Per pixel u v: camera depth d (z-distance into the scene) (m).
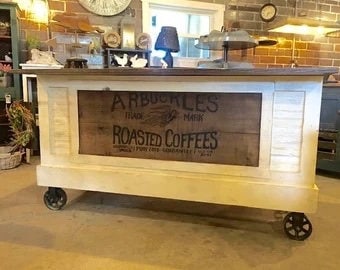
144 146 1.81
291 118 1.57
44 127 1.94
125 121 1.82
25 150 3.20
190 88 1.68
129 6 3.83
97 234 1.66
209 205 2.11
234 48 2.15
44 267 1.35
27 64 3.24
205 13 4.21
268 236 1.67
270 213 1.97
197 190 1.74
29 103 3.29
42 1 3.55
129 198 2.23
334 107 2.87
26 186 2.45
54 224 1.78
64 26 3.20
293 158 1.59
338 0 4.54
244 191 1.67
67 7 3.64
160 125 1.77
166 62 1.96
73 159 1.92
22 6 3.50
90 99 1.86
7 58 3.38
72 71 1.73
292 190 1.60
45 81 1.90
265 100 1.59
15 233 1.66
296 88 1.54
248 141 1.65
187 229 1.74
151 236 1.65
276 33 4.38
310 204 1.58
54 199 1.99
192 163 1.74
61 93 1.89
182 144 1.75
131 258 1.44
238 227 1.77
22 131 3.13
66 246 1.53
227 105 1.65
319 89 1.52
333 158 2.88
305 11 4.47
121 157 1.85
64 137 1.93
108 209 2.02
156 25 4.09
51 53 3.40
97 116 1.86
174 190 1.77
